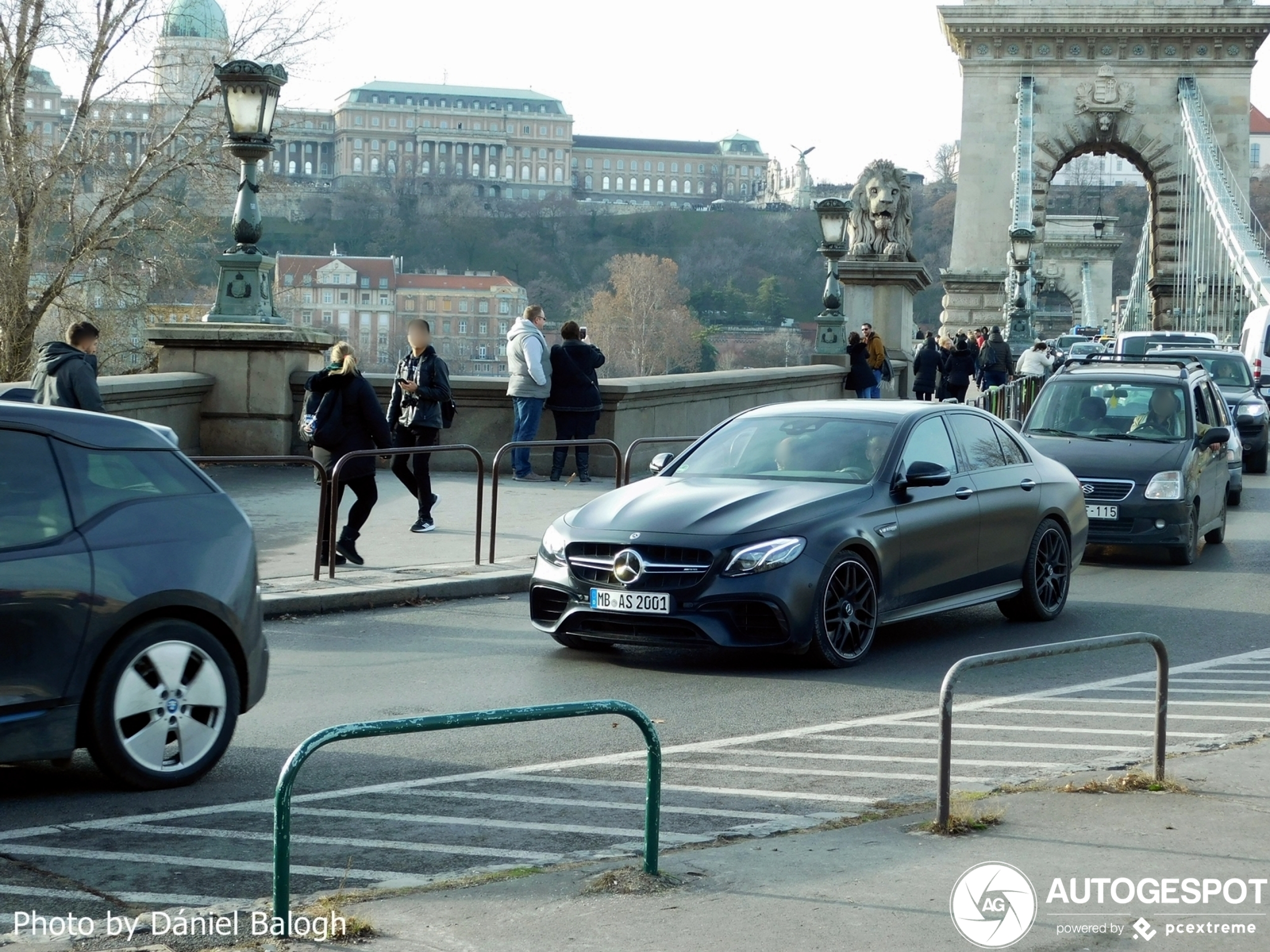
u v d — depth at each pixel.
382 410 13.06
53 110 38.50
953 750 7.64
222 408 19.59
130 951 4.58
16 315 33.28
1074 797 6.55
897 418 10.88
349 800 6.55
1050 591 11.90
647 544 9.51
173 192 35.62
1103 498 15.38
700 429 23.20
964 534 10.84
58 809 6.34
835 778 7.02
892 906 5.01
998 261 64.06
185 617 6.82
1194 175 61.62
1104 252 102.62
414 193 198.62
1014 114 64.00
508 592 12.68
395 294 159.25
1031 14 62.88
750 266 173.00
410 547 14.12
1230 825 6.11
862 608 9.97
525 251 180.75
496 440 20.69
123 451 6.79
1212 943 4.72
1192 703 8.92
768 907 4.97
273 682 9.13
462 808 6.43
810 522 9.67
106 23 33.56
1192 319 62.62
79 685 6.41
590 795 6.68
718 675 9.58
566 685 9.21
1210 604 12.99
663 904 5.00
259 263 19.70
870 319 36.81
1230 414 19.14
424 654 10.10
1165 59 63.19
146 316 36.81
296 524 15.24
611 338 134.38
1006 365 36.97
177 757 6.74
